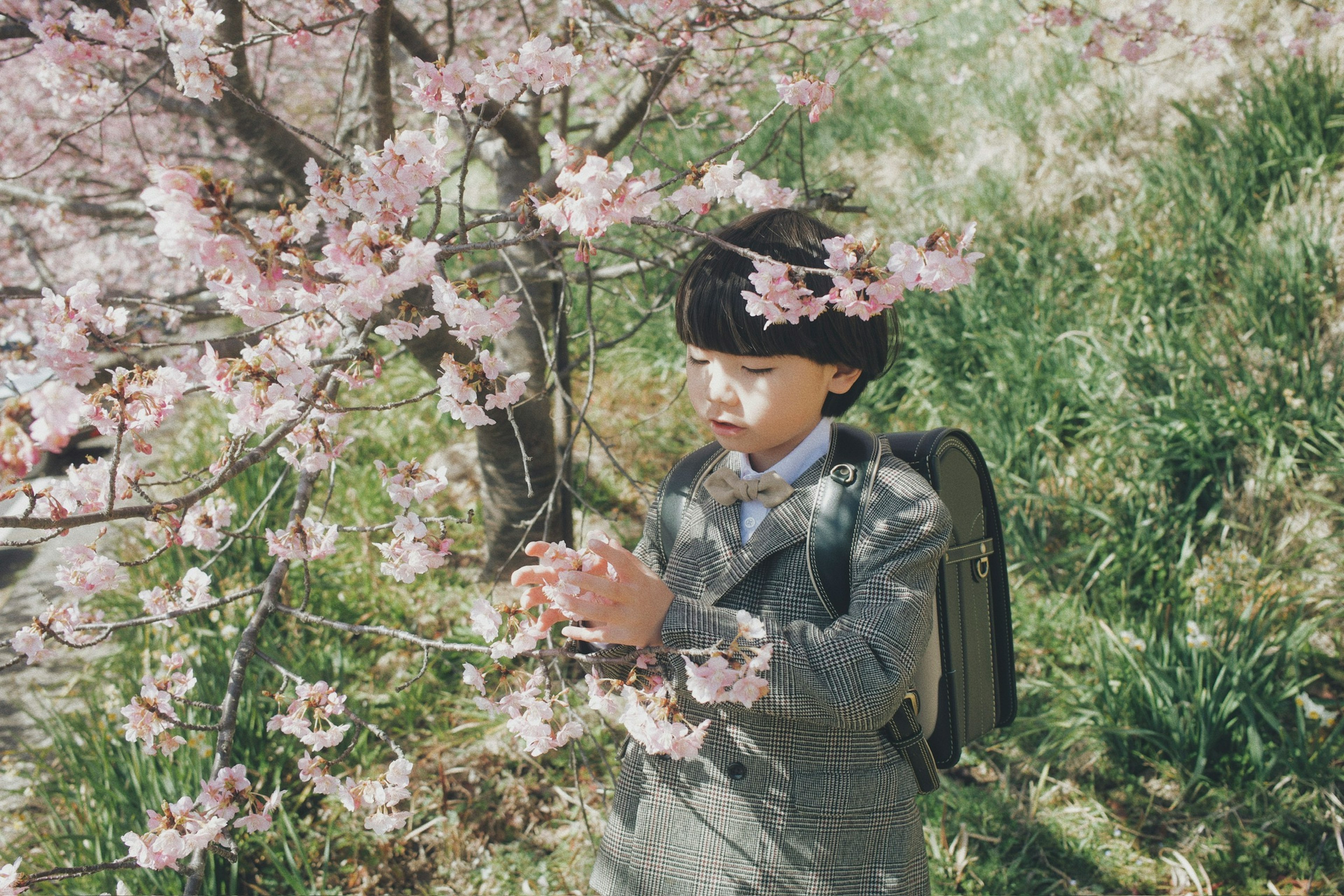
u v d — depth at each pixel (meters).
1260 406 3.21
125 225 4.47
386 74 1.99
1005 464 3.43
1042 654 2.98
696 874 1.27
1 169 4.64
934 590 1.32
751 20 2.32
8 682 3.33
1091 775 2.58
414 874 2.42
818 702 1.09
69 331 1.22
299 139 2.59
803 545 1.27
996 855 2.32
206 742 2.35
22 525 1.09
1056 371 3.72
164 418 1.23
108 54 1.99
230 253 0.93
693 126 2.83
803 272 1.11
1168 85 4.54
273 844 2.41
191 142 4.90
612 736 1.57
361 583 3.44
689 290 1.27
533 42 1.37
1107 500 3.28
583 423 2.19
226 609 3.12
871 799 1.25
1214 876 2.26
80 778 2.51
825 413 1.42
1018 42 5.58
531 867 2.43
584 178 1.09
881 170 5.49
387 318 1.64
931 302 4.12
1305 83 3.83
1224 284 3.74
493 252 3.07
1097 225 4.37
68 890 2.12
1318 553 3.04
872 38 3.39
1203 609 2.75
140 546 3.67
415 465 1.43
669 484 1.49
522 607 1.21
